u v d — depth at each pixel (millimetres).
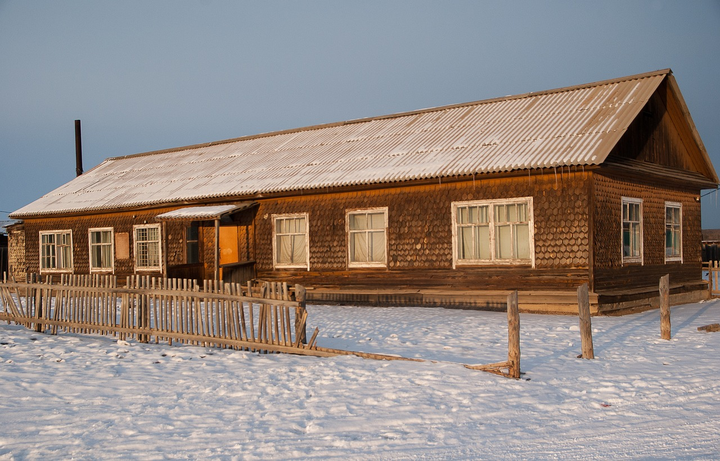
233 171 24828
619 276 17391
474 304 17969
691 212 22000
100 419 7516
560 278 16719
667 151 20484
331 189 20031
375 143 22859
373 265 19781
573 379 8961
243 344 11461
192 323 12109
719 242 40344
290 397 8281
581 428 6836
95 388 8992
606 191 17047
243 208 21344
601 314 16188
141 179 28047
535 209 17094
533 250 17094
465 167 17828
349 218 20250
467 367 9555
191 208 22281
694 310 18047
